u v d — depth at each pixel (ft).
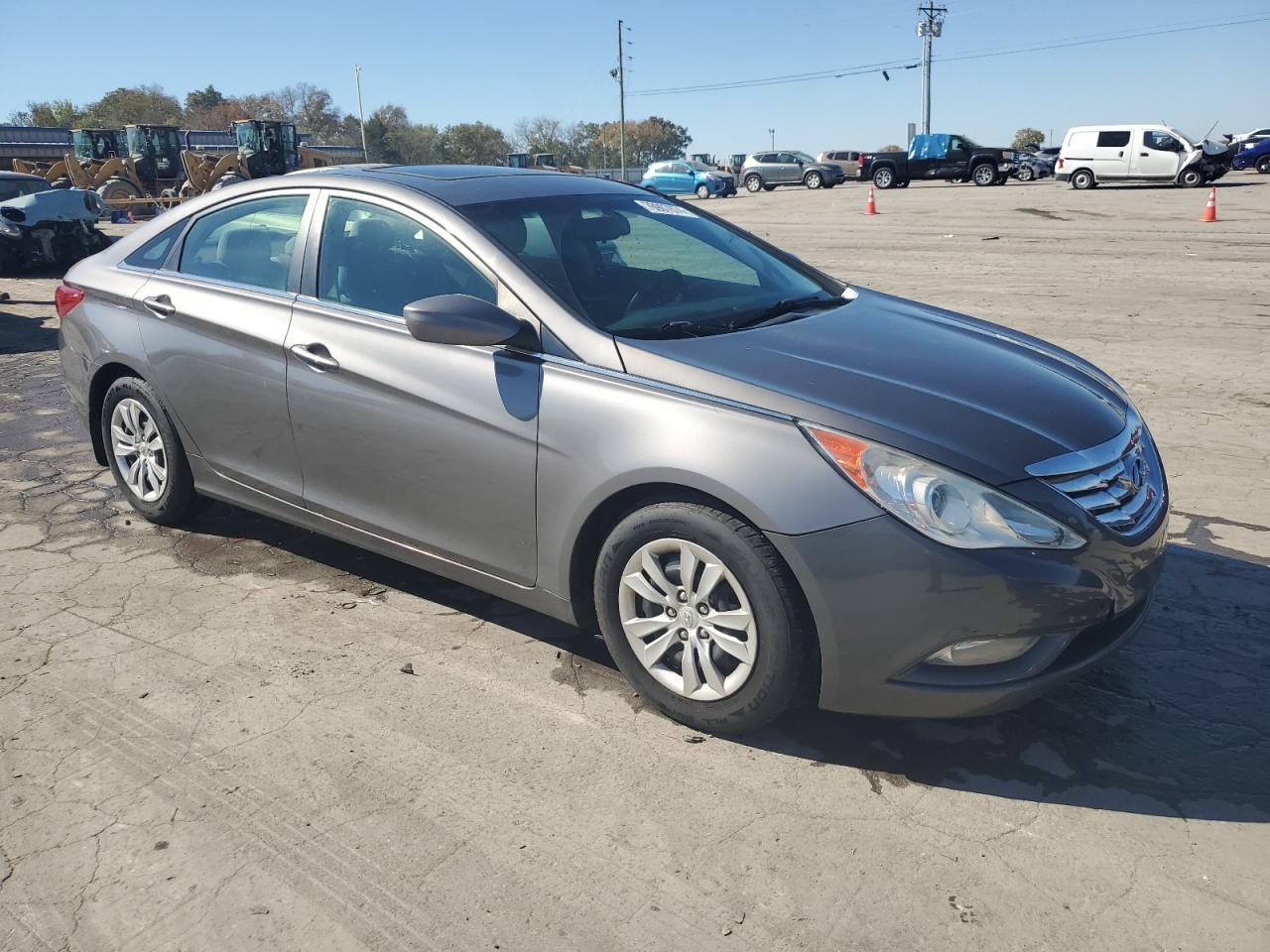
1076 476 8.68
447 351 10.50
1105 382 10.93
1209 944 6.96
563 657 10.96
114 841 8.12
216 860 7.91
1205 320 30.12
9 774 8.98
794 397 8.80
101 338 14.06
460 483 10.48
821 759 9.12
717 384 9.07
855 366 9.59
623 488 9.22
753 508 8.43
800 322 10.88
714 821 8.29
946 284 38.99
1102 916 7.22
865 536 8.18
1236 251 46.26
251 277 12.67
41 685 10.43
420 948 7.04
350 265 11.68
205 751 9.29
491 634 11.51
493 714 9.86
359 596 12.48
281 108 355.36
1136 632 9.27
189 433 13.41
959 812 8.38
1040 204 81.92
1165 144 98.17
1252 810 8.36
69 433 19.69
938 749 9.25
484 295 10.55
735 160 226.58
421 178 12.01
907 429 8.47
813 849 7.95
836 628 8.35
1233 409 20.48
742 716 9.09
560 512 9.74
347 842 8.09
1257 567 12.85
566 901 7.43
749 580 8.65
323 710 9.94
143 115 331.98
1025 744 9.30
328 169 12.80
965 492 8.18
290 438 12.05
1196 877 7.60
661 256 11.90
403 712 9.89
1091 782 8.75
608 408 9.32
